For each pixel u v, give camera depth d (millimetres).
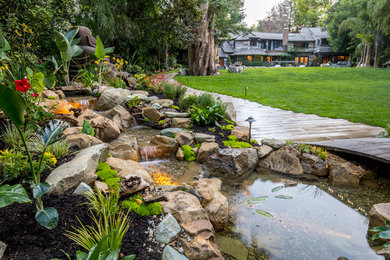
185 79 16016
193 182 3123
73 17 9258
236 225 2609
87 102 6125
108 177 2818
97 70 7961
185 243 1947
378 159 3508
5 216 1928
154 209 2238
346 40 33969
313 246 2303
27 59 6566
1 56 3973
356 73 20016
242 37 38562
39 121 3895
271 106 8547
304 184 3611
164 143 4332
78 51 7004
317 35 40438
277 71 22953
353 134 5309
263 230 2529
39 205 1898
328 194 3320
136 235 1948
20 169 2367
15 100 1558
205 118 5449
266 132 5469
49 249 1717
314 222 2680
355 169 3707
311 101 9477
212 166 3955
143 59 17875
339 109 8055
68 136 3479
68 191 2377
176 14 14086
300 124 6207
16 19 6266
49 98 5258
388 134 5078
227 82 15203
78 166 2564
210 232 2146
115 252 1408
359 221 2713
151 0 13930
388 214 2441
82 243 1725
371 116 7016
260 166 4227
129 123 5559
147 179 2963
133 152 3910
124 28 13797
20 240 1757
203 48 18391
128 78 9164
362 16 28656
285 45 40500
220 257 1960
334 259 2146
